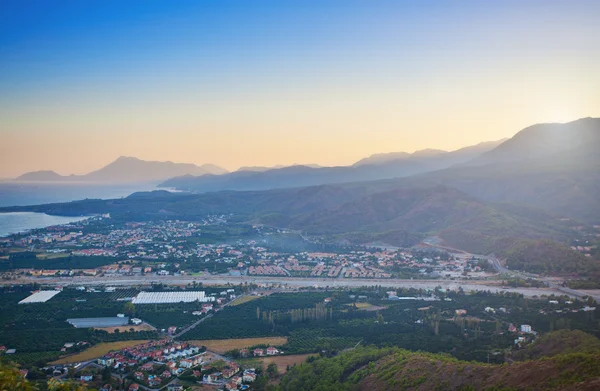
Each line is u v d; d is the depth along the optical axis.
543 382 144.38
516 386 149.62
